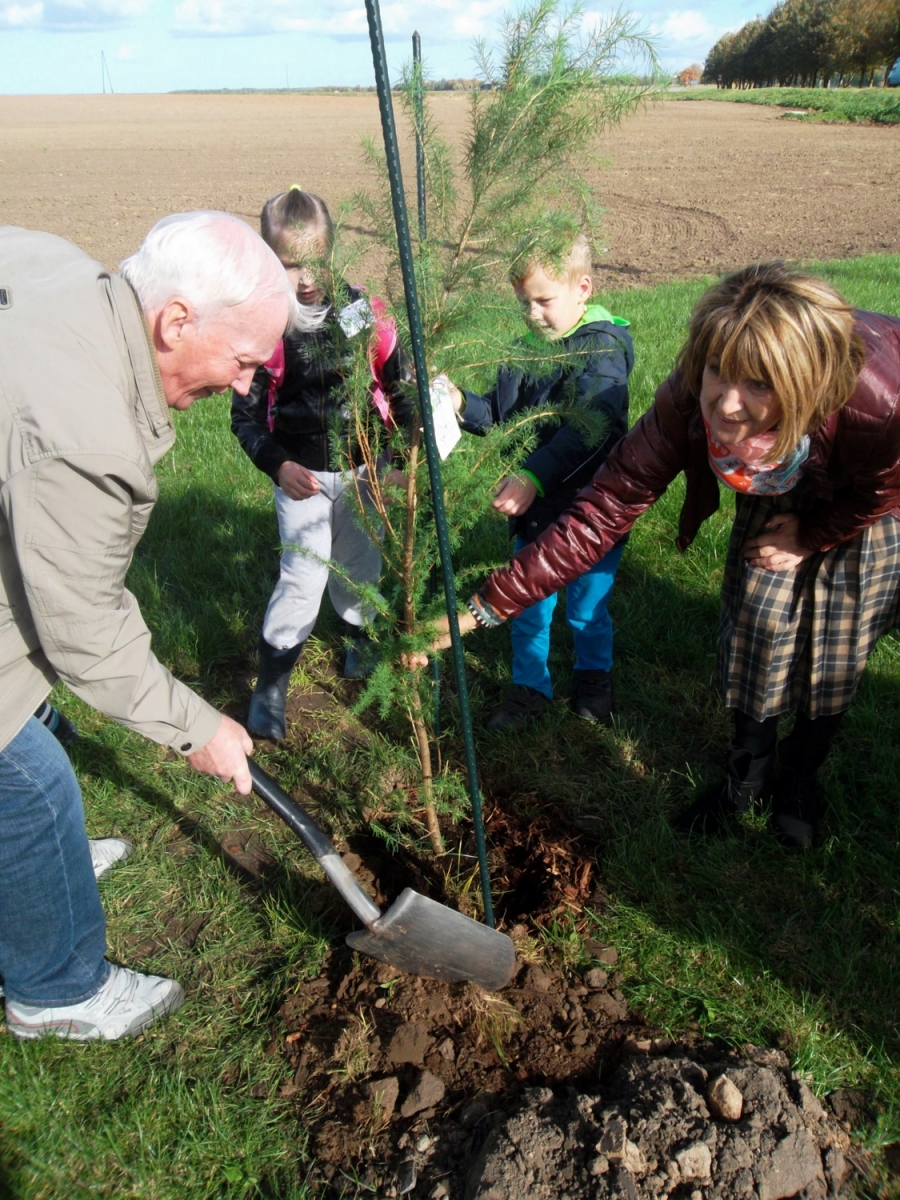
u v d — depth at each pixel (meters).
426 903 2.11
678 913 2.51
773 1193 1.82
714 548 4.18
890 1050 2.13
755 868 2.63
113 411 1.56
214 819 2.90
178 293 1.63
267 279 1.71
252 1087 2.11
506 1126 1.91
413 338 1.69
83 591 1.64
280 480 2.91
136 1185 1.92
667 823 2.80
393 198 1.58
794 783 2.73
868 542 2.29
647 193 22.14
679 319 8.74
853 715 3.15
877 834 2.70
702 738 3.21
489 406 3.03
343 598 3.33
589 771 3.08
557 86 1.72
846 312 1.74
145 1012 2.23
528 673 3.25
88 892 2.10
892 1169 1.92
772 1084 1.99
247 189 22.38
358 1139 1.99
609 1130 1.87
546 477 2.75
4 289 1.57
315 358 2.41
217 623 3.89
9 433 1.51
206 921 2.55
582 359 2.33
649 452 2.23
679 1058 2.08
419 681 2.39
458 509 2.25
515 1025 2.22
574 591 3.11
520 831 2.83
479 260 1.90
